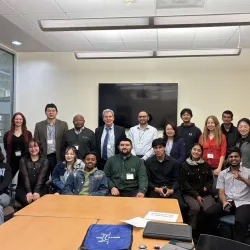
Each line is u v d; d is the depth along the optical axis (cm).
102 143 403
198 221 322
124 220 199
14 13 362
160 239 168
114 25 321
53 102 572
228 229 328
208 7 340
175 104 542
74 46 518
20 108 577
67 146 405
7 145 404
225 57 534
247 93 530
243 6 337
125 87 554
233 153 315
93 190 322
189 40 470
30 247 157
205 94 540
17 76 575
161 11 353
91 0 326
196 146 349
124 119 554
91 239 164
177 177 356
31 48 541
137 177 351
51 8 347
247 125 360
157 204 244
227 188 321
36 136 418
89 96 565
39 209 229
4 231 180
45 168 363
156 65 550
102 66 562
